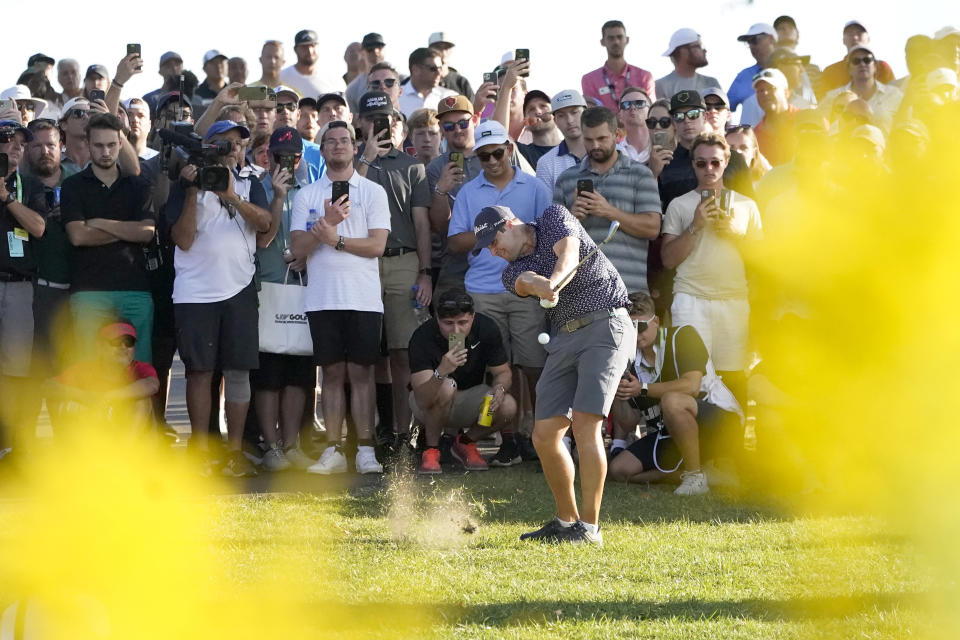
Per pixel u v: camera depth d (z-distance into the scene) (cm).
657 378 3266
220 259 3394
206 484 3244
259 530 2533
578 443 2434
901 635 1689
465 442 3547
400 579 2078
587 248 2427
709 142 3356
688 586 2017
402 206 3709
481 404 3500
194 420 3412
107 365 3281
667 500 2964
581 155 3844
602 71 4769
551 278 2336
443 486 3142
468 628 1762
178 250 3428
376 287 3516
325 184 3550
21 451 3494
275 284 3553
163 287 3619
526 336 3525
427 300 3716
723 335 3375
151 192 3519
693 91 3616
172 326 3634
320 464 3459
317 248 3491
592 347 2416
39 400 3553
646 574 2116
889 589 1941
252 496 3000
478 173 3797
